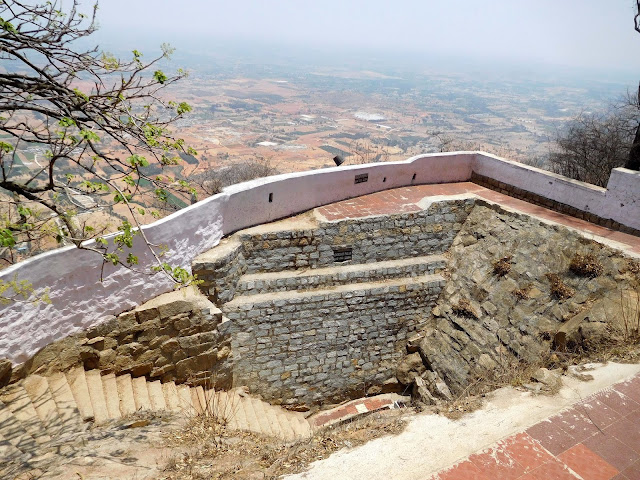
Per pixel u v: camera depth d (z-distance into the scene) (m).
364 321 9.66
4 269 5.47
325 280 9.38
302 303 9.04
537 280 8.86
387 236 10.07
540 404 4.50
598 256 8.40
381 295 9.66
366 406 9.86
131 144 5.26
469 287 9.77
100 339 6.77
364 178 11.18
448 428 4.21
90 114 5.03
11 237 4.16
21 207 4.71
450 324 9.72
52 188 5.07
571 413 4.30
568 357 6.82
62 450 4.92
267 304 8.77
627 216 9.22
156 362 7.46
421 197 11.23
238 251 8.74
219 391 8.38
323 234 9.45
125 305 7.04
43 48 5.10
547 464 3.69
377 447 4.01
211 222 8.37
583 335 7.12
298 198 10.05
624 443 3.93
